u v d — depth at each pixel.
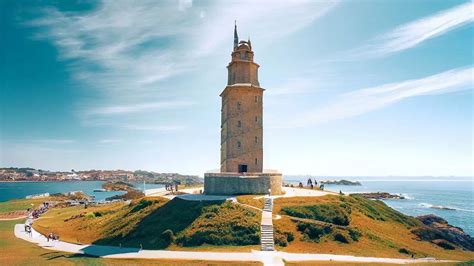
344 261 42.69
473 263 44.47
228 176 71.06
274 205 62.41
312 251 48.03
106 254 48.12
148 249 50.19
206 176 74.38
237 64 79.81
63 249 52.34
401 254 49.91
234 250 47.78
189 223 56.12
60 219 83.44
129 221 63.56
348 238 53.38
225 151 79.94
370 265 41.09
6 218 91.19
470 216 141.00
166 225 57.50
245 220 54.81
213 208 59.03
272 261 41.81
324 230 54.59
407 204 181.88
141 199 75.19
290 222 56.16
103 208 91.12
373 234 57.44
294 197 68.19
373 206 75.31
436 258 50.00
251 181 70.94
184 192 84.38
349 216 63.28
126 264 41.59
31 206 119.31
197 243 50.88
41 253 49.56
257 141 78.44
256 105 79.19
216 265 40.38
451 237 71.81
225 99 82.00
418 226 71.62
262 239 50.25
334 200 69.88
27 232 68.81
